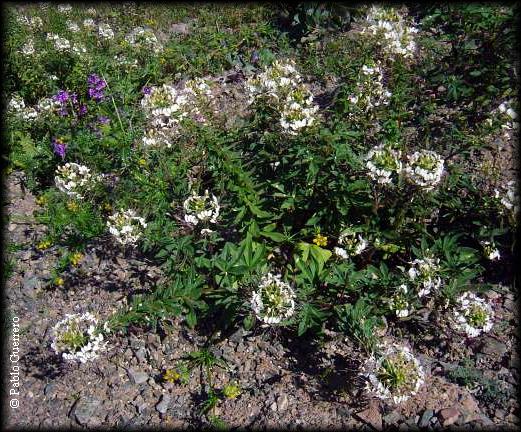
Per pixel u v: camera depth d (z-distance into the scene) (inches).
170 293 30.5
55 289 35.6
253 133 37.4
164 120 37.1
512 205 31.1
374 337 28.0
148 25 64.4
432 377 28.8
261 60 52.1
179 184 36.1
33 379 31.1
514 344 29.6
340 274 30.8
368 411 27.5
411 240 32.9
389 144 32.6
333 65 48.8
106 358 31.4
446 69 44.9
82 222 36.6
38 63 50.8
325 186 33.2
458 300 28.6
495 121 36.5
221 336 31.7
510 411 26.8
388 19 39.9
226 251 31.7
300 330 28.5
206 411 28.6
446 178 34.9
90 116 46.2
